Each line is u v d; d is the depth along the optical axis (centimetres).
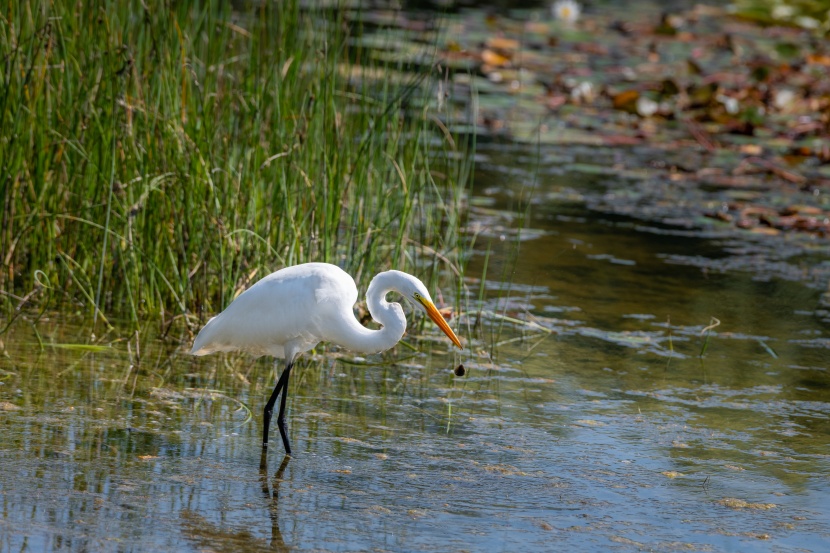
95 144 1166
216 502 761
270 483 803
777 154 2202
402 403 1005
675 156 2167
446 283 1377
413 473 842
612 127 2320
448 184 1530
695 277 1496
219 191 1166
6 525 692
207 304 1159
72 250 1191
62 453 816
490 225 1639
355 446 891
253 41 1265
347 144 1211
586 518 782
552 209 1780
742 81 2667
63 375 986
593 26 3275
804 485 871
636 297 1393
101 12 1167
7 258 1163
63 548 671
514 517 775
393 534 732
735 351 1214
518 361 1143
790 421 1014
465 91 2447
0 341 1055
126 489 766
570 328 1259
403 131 1327
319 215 1188
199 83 1223
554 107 2414
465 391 1047
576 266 1504
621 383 1093
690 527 780
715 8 3784
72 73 1173
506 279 1423
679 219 1770
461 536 737
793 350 1227
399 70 1357
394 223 1326
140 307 1185
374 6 3148
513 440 928
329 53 1266
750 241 1697
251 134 1193
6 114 1142
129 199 1147
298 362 1104
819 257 1628
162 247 1180
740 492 850
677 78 2703
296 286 881
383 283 895
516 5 3578
